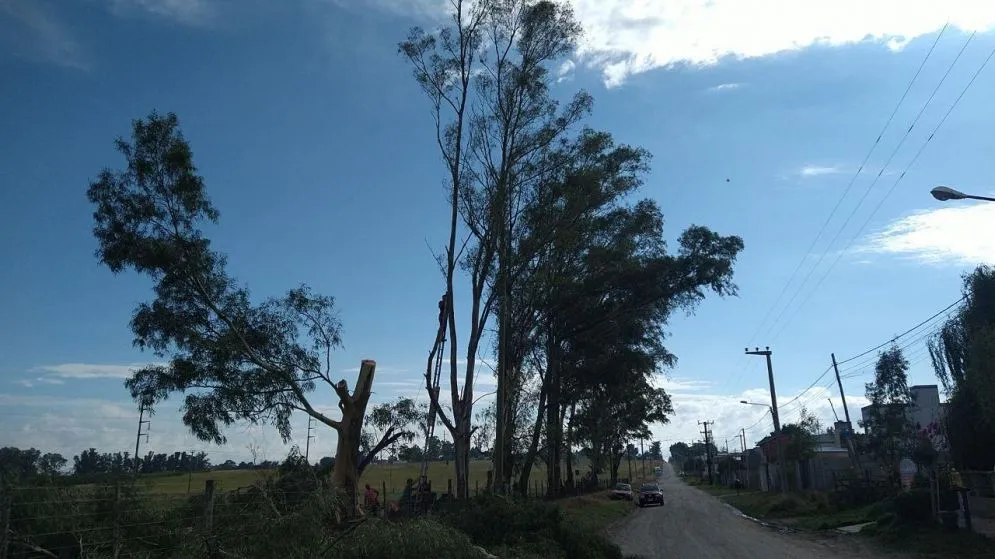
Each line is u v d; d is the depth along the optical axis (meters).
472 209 29.28
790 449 49.81
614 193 31.16
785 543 23.23
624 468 186.75
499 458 28.56
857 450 38.62
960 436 29.80
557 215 30.30
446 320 27.08
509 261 29.34
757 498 49.97
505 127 29.59
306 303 23.67
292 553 10.18
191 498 12.46
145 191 21.03
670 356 47.28
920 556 18.09
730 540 24.84
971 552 17.70
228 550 10.38
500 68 29.77
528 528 16.11
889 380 35.16
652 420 64.56
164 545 11.84
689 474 160.62
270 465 15.14
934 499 21.70
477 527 16.20
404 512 22.09
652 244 39.00
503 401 29.19
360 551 10.48
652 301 40.59
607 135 30.33
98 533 11.50
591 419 51.62
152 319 21.47
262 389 22.83
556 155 30.17
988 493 26.86
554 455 50.50
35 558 10.79
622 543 24.17
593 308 41.09
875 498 33.03
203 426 22.20
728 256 38.94
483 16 29.30
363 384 20.61
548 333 42.19
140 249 20.61
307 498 11.11
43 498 11.21
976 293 26.86
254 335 23.03
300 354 23.42
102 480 12.47
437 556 10.74
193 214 21.34
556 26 29.23
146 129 20.89
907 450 33.97
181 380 21.84
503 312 29.61
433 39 29.34
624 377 45.88
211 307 21.91
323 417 20.86
